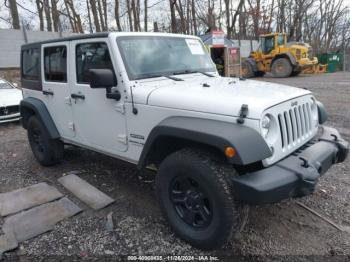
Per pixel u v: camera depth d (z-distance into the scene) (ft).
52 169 15.89
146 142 9.64
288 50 64.59
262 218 10.51
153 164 10.68
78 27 65.82
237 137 7.66
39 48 14.71
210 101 8.68
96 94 11.66
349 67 87.61
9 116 26.17
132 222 10.72
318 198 11.69
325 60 80.79
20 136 23.59
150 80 10.90
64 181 13.97
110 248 9.46
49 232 10.38
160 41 12.12
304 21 118.11
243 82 11.50
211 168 8.14
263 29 99.30
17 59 46.98
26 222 10.87
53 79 14.15
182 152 8.85
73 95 12.82
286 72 64.18
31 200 12.44
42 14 70.28
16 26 58.03
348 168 14.26
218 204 8.11
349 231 9.69
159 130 9.11
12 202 12.32
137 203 11.99
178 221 9.50
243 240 9.46
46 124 14.66
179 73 12.00
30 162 17.29
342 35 131.34
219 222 8.21
